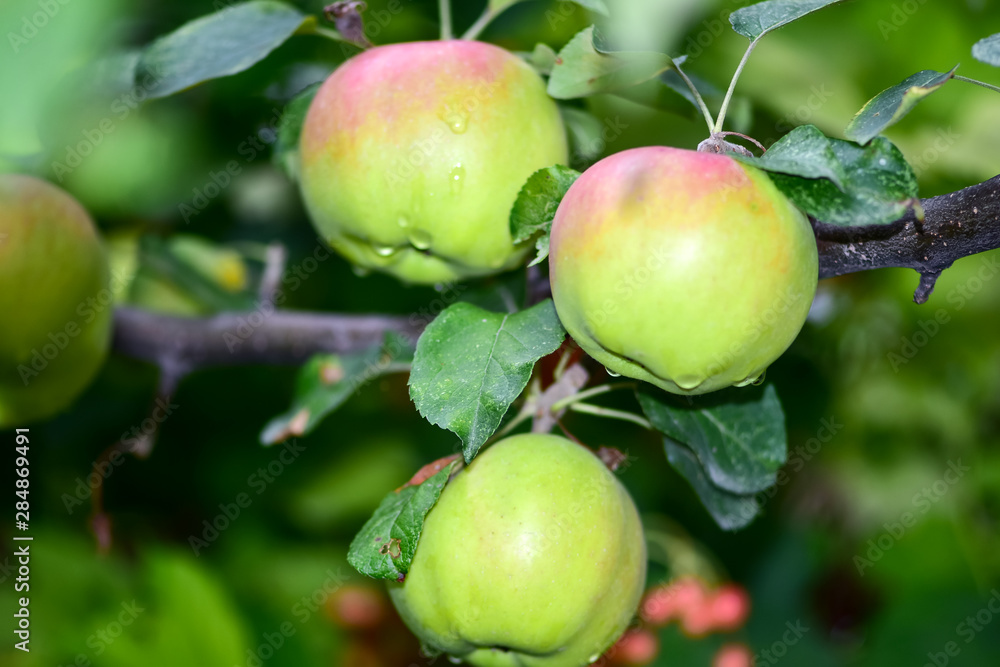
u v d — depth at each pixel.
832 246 0.58
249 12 0.62
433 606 0.58
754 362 0.55
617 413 0.60
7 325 0.65
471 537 0.57
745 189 0.54
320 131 0.59
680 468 0.60
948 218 0.56
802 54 0.68
